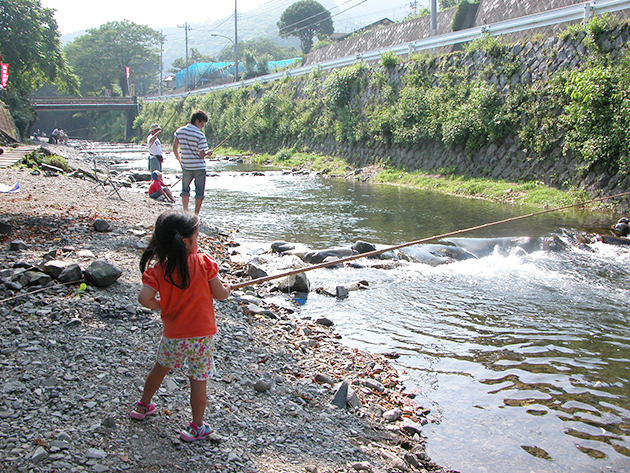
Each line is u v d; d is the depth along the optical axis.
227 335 4.59
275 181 17.78
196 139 8.47
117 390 3.27
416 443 3.46
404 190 15.46
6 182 10.70
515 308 6.08
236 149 31.81
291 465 2.88
